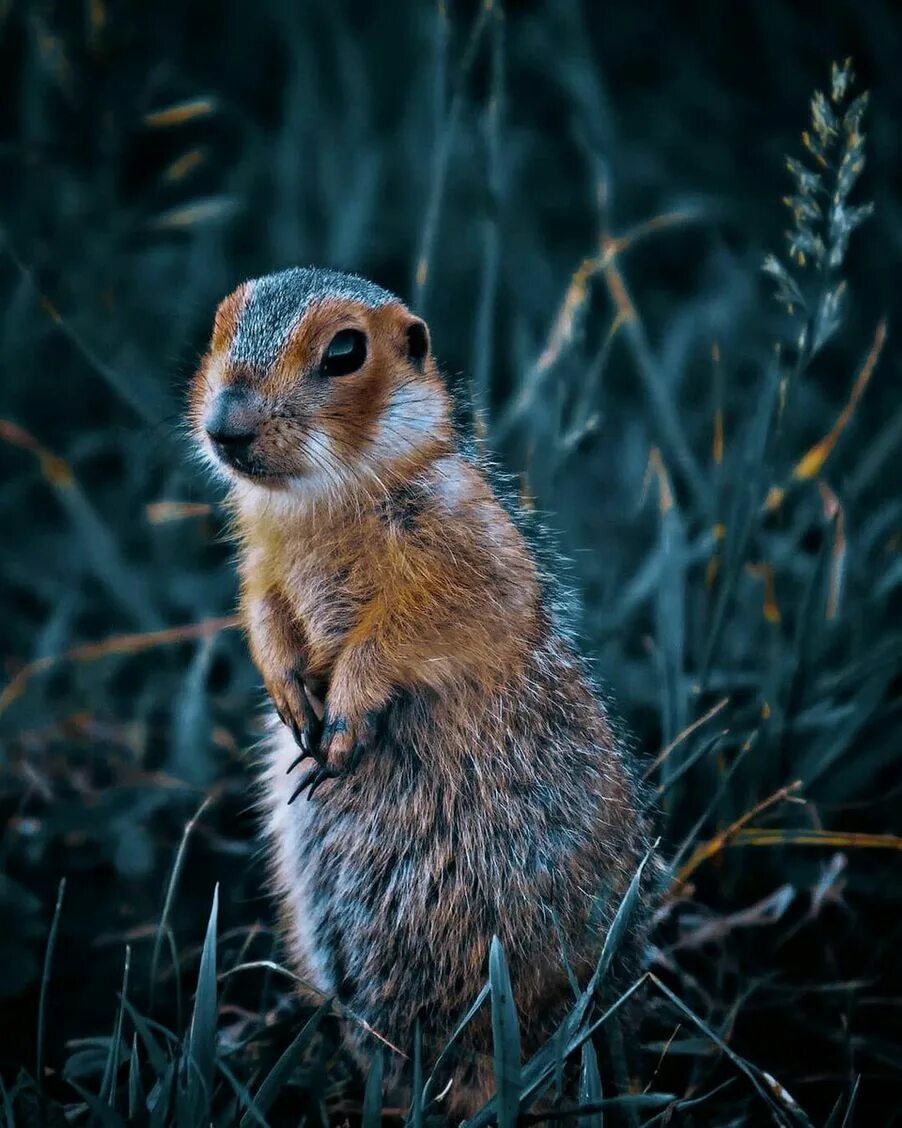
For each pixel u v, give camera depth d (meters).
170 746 8.28
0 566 9.87
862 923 7.19
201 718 7.99
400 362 6.28
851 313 11.56
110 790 7.63
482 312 8.75
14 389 10.91
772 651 7.77
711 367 11.18
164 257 11.65
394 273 12.29
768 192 12.89
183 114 9.67
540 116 13.88
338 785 6.25
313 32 13.73
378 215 12.44
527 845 6.07
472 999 6.12
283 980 6.91
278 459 5.97
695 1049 6.12
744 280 11.68
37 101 11.69
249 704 8.51
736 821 7.18
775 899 6.81
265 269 11.97
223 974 5.82
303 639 6.43
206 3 13.98
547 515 8.02
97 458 11.01
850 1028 6.60
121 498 10.30
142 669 9.23
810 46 13.77
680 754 7.25
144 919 7.16
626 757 6.61
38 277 11.16
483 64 13.65
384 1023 6.28
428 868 6.14
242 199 12.27
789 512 10.01
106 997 6.77
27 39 11.91
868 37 13.39
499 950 5.21
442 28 8.63
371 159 12.00
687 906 7.12
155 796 7.63
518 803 6.07
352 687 5.93
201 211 10.79
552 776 6.12
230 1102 5.52
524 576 6.13
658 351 11.73
